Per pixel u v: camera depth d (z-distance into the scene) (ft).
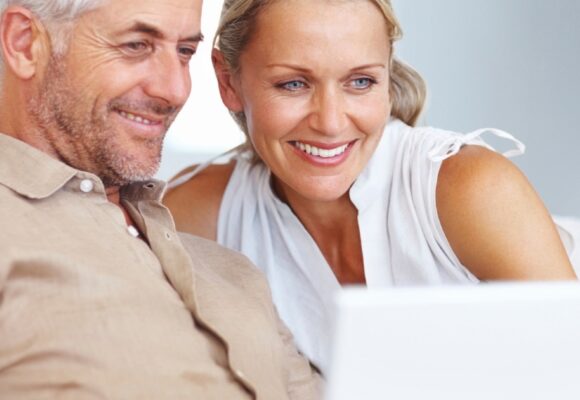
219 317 5.34
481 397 3.13
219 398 4.80
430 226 6.59
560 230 7.26
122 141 5.15
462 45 14.85
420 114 7.26
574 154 14.85
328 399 3.07
